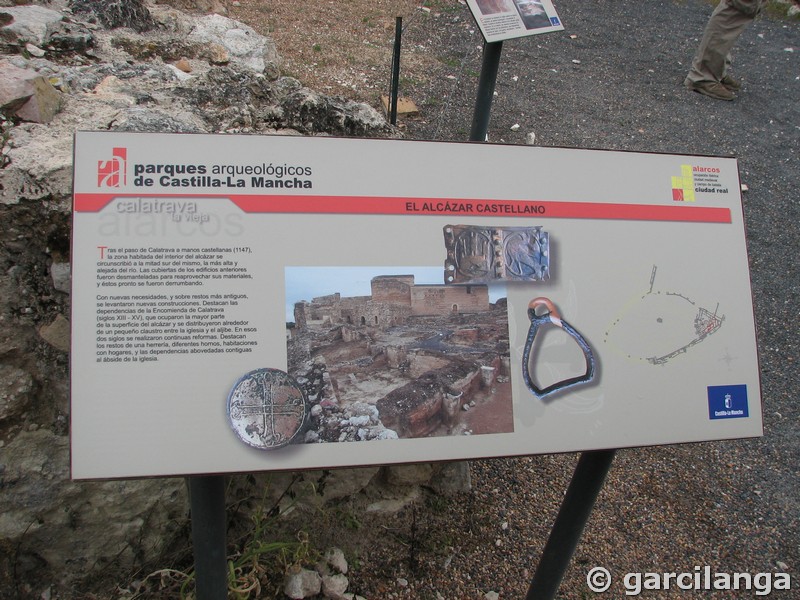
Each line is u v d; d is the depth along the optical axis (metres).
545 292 1.50
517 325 1.49
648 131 4.79
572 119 4.77
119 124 2.05
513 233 1.49
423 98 4.57
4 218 1.69
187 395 1.33
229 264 1.36
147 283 1.33
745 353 1.60
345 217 1.42
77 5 2.85
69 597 1.79
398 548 2.12
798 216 4.18
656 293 1.56
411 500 2.15
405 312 1.44
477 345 1.47
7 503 1.67
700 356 1.56
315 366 1.39
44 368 1.75
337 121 2.53
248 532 1.92
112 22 2.94
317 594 1.95
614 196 1.56
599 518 2.36
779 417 2.92
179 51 2.94
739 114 5.27
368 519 2.10
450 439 1.45
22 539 1.70
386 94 4.43
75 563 1.78
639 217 1.57
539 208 1.51
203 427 1.33
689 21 7.00
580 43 6.14
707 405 1.56
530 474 2.45
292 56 4.66
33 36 2.43
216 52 3.03
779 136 5.01
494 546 2.19
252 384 1.36
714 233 1.61
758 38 6.81
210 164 1.37
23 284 1.73
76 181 1.33
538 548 2.21
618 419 1.51
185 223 1.35
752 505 2.50
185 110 2.33
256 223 1.38
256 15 5.23
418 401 1.44
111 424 1.31
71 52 2.53
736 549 2.32
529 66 5.49
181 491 1.84
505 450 1.47
